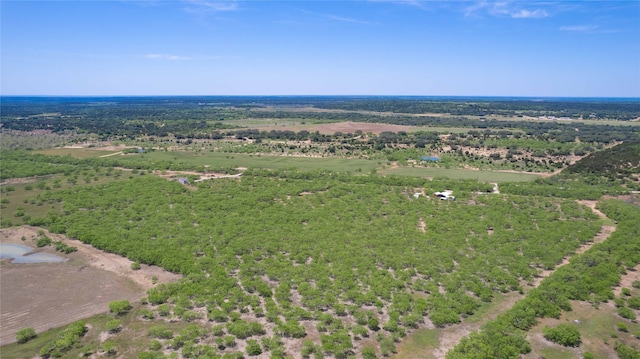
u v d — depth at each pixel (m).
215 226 87.38
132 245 76.50
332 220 90.75
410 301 57.56
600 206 99.25
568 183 123.06
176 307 55.84
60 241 80.81
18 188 120.50
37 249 78.00
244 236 82.06
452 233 82.62
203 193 111.25
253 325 51.12
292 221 90.56
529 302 55.66
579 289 59.44
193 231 83.88
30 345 49.62
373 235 81.38
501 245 76.81
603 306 56.69
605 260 68.62
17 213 97.44
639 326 52.06
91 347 48.72
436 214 94.69
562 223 87.69
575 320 53.47
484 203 103.56
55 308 57.84
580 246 77.38
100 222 89.38
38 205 104.19
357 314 53.56
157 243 77.69
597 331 51.22
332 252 73.62
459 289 61.09
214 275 65.06
